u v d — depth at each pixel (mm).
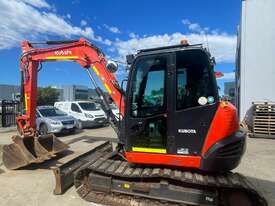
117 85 6520
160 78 4516
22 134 7750
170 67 4422
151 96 4566
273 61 14039
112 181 4746
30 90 7848
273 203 4965
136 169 4754
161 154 4430
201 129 4211
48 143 8281
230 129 4125
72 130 13641
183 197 4328
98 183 4844
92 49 7105
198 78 4309
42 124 13391
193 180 4145
